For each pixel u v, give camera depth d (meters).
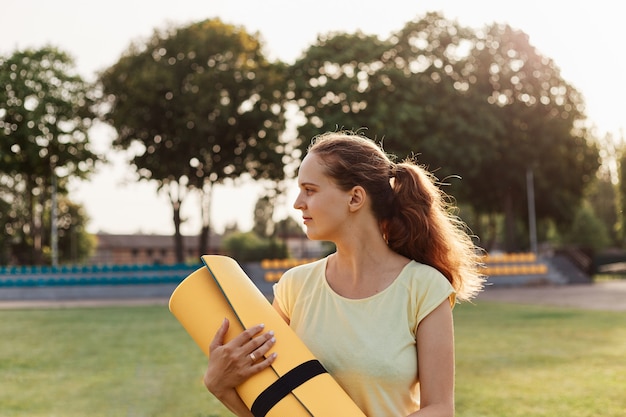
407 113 40.78
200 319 1.95
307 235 2.04
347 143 2.04
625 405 7.01
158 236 98.25
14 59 44.09
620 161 55.03
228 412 6.98
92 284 36.19
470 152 43.34
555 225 53.56
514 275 40.09
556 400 7.29
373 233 2.01
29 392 8.51
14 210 56.34
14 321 19.77
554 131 48.09
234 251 48.03
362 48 42.06
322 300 2.05
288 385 1.81
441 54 45.41
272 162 46.06
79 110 45.78
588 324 15.88
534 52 47.91
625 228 56.19
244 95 44.56
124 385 8.85
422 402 1.90
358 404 1.93
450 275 2.07
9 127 44.72
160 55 45.03
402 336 1.92
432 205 2.07
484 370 9.35
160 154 45.25
